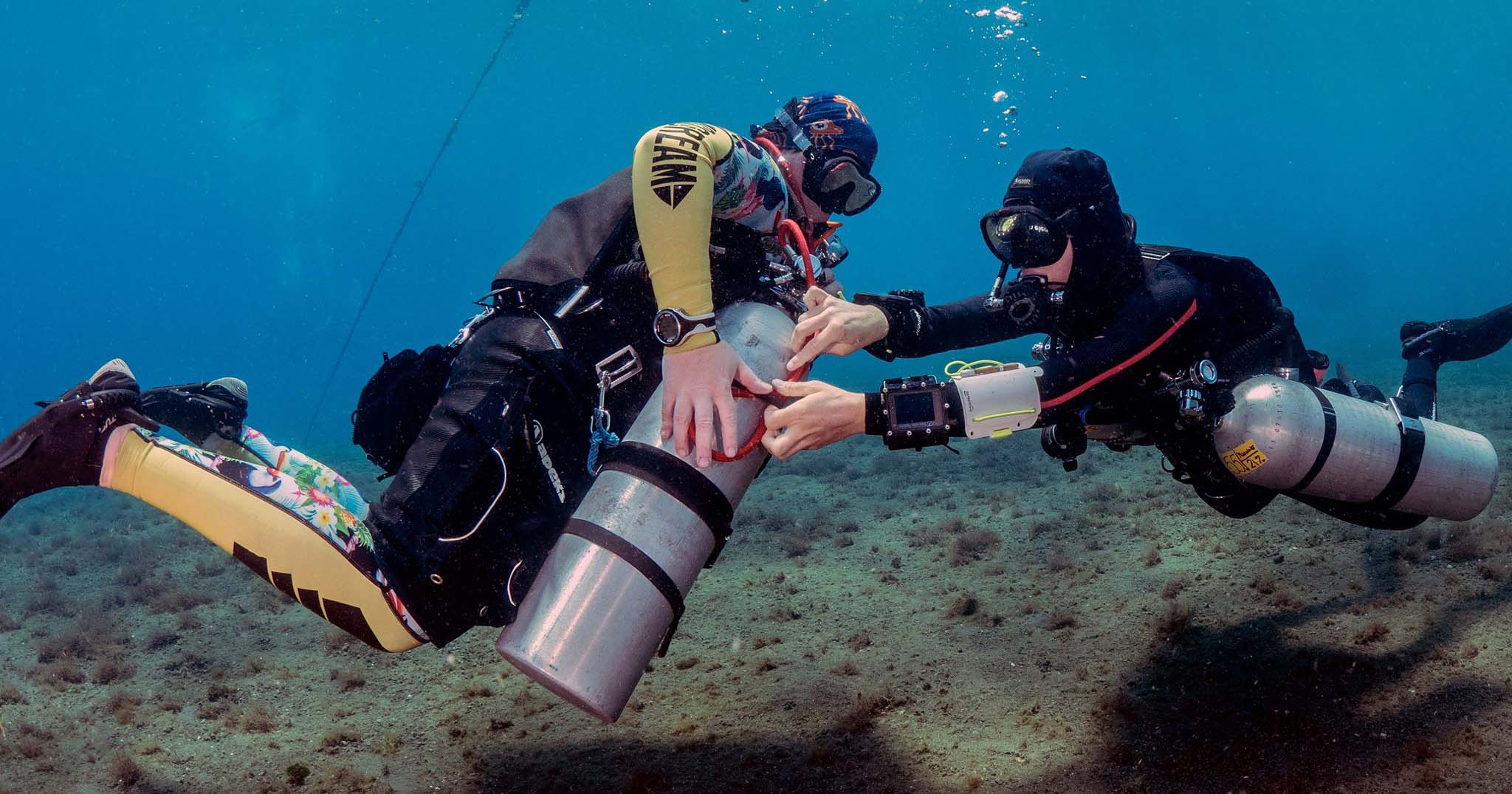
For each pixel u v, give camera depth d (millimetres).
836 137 2076
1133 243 2113
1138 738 2410
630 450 1778
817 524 5520
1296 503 4438
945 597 3885
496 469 1729
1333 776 2092
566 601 1682
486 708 3117
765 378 1835
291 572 1683
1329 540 3799
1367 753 2168
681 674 3299
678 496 1723
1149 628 3158
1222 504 2584
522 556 1804
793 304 2016
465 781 2586
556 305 1885
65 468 1694
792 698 2967
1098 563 4039
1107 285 2029
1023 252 1982
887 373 19797
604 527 1716
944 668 3098
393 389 2020
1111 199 2018
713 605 4113
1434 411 2953
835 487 6891
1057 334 2264
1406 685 2449
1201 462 2367
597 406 1891
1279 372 2418
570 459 1876
